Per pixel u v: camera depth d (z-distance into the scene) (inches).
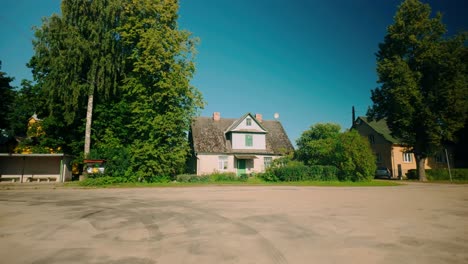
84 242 256.1
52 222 344.2
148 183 1043.9
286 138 1796.3
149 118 1085.8
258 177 1334.9
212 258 212.8
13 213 408.8
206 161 1546.5
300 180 1234.6
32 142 1330.0
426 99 1375.5
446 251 232.5
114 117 1203.2
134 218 370.3
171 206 479.5
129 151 1074.7
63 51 1066.7
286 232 295.4
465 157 1822.1
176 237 274.4
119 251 229.6
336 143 1250.0
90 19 1104.2
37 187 908.6
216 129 1706.4
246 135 1637.6
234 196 649.0
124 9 1160.2
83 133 1278.3
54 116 1207.6
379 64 1450.5
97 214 399.9
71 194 693.3
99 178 978.1
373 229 310.2
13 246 243.6
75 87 1080.8
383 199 598.9
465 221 356.5
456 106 1305.4
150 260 207.8
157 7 1124.5
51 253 223.9
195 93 1205.1
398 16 1435.8
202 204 506.0
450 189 910.4
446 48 1330.0
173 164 1132.5
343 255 221.3
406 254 224.2
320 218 372.2
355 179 1245.1
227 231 299.3
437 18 1376.7
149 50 1080.2
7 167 1259.8
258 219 364.5
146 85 1130.0
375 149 1931.6
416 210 444.1
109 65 1114.1
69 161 1293.1
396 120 1391.5
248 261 206.4
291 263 202.5
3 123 1364.4
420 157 1465.3
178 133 1158.3
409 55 1448.1
